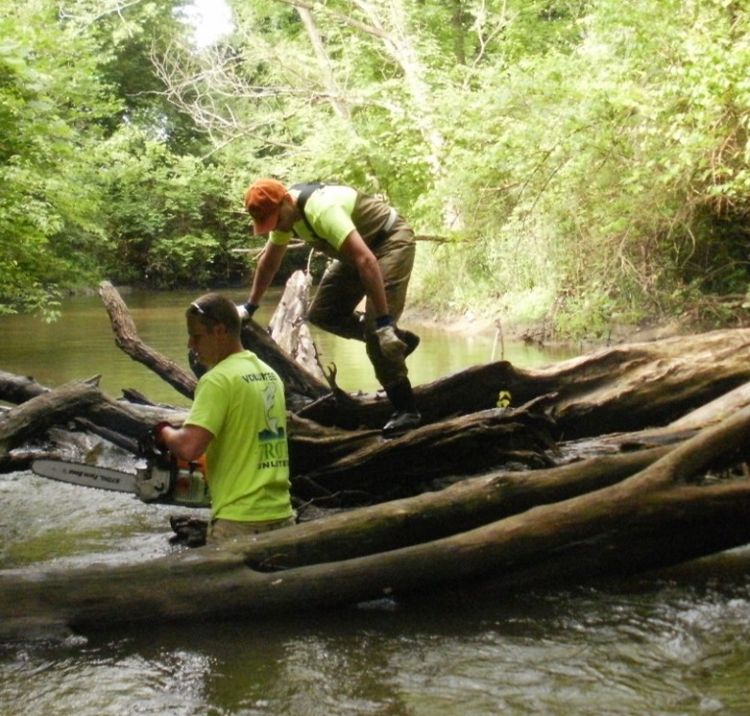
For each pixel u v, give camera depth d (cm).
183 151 3228
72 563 503
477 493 448
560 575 439
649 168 1200
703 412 566
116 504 621
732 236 1296
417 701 345
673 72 1141
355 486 550
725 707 337
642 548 440
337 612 424
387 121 2045
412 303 1898
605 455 510
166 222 2988
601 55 1273
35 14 1395
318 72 2097
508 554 422
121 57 3073
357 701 345
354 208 525
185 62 2631
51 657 380
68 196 1420
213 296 431
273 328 833
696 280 1299
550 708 338
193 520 525
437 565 417
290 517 442
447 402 603
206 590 405
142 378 1109
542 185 1388
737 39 1162
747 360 618
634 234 1295
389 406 591
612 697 346
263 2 2328
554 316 1405
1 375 653
